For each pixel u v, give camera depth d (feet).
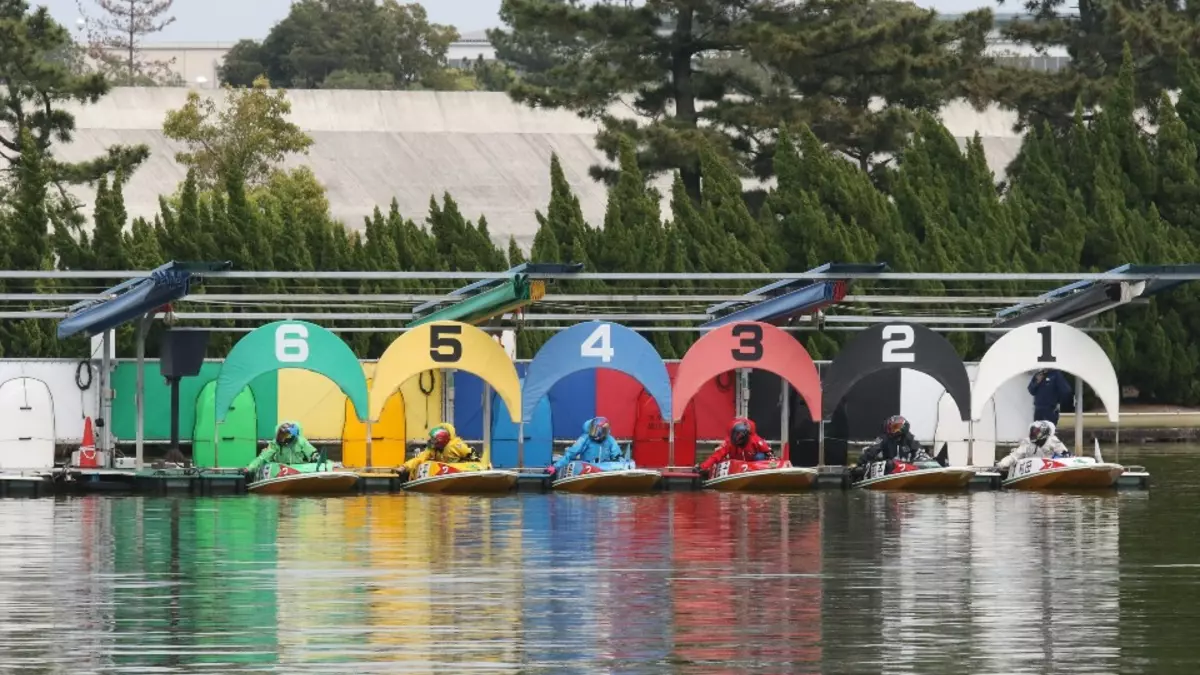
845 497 321.93
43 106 638.12
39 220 456.04
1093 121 576.61
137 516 287.28
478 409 371.15
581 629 189.16
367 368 378.32
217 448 341.82
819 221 497.87
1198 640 183.52
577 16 648.38
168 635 186.19
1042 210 537.24
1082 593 210.38
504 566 230.89
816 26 650.43
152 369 366.22
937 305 497.87
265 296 361.10
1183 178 544.62
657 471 331.77
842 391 341.62
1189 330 517.55
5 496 321.93
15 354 434.71
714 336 339.98
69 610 199.31
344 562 233.35
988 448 363.56
